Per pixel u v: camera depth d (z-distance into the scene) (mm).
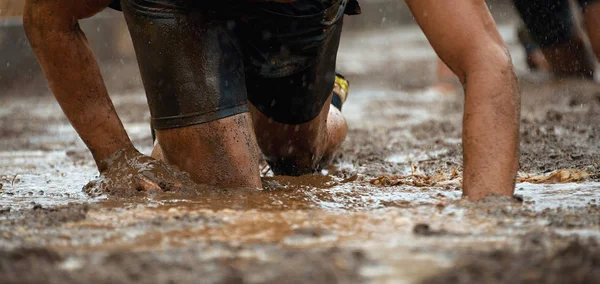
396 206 9086
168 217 8211
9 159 16984
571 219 7758
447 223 7617
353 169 13992
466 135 8820
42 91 37125
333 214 8336
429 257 6176
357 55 54094
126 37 46594
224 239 7062
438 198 9609
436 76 38719
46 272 5836
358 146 18000
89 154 17812
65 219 8109
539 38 26734
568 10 25828
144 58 10289
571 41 26438
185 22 10031
